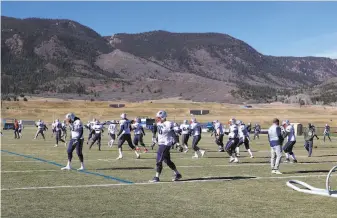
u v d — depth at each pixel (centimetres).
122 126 2141
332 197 1087
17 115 12912
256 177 1462
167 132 1325
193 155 2466
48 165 1789
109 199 1036
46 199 1027
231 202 1014
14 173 1504
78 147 1616
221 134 2778
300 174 1566
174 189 1191
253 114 15875
